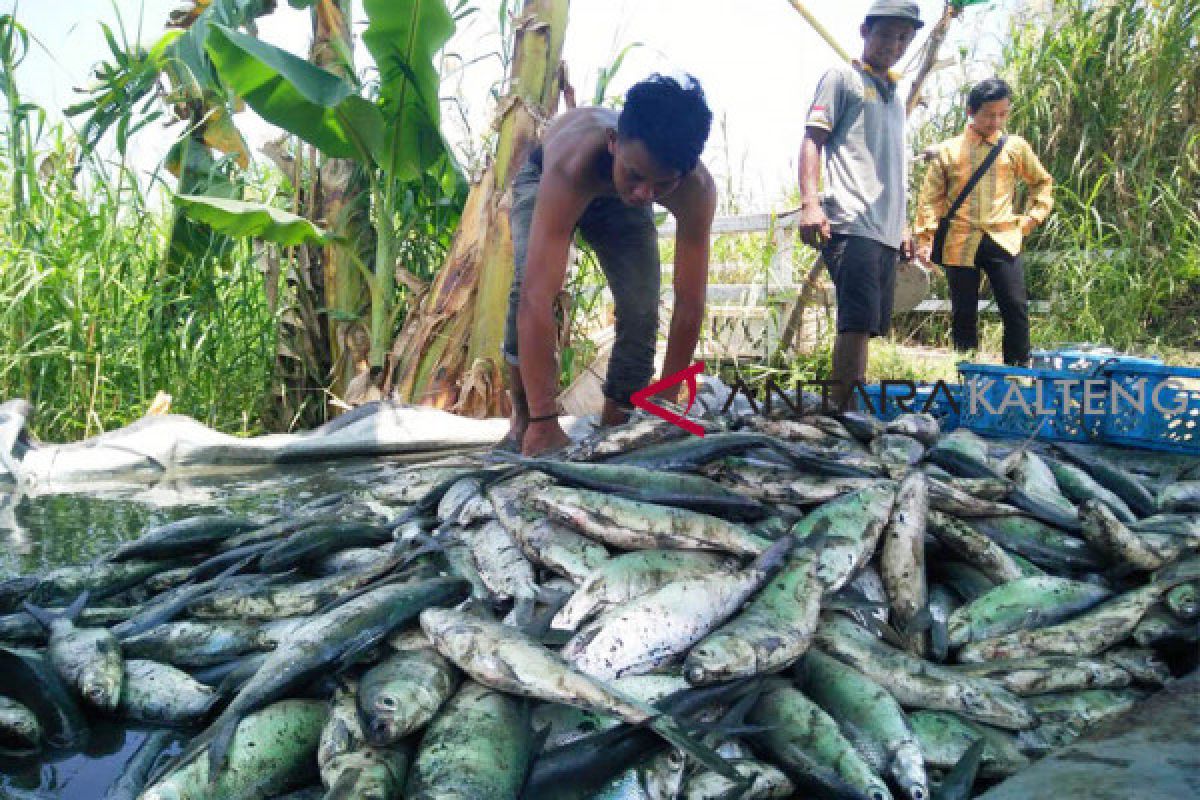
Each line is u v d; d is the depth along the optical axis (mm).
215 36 6090
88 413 6305
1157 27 10406
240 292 7504
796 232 9477
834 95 5531
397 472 4652
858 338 5645
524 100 6805
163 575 3166
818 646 2375
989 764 2031
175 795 1852
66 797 2029
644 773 1894
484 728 1900
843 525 2703
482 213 6977
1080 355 6121
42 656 2471
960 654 2539
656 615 2293
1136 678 2359
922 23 5492
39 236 6379
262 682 2088
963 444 3551
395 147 6945
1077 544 2973
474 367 6938
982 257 7270
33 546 3803
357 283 7566
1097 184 10180
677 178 3105
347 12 7473
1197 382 5129
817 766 1940
